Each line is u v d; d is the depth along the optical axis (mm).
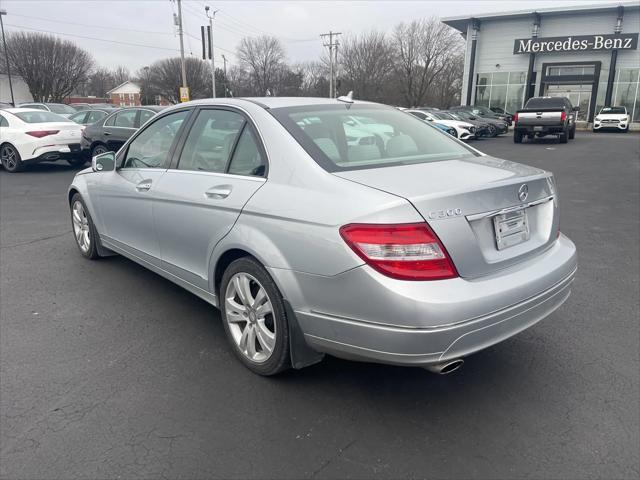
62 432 2590
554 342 3553
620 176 11742
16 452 2443
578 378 3100
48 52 57656
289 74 78000
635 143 21953
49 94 59406
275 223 2744
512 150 18594
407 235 2322
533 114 21297
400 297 2295
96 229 5043
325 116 3299
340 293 2469
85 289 4539
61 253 5637
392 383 3051
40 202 8711
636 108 34719
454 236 2412
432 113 24266
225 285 3219
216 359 3326
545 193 3031
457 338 2348
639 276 4898
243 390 2973
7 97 57375
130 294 4426
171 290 4527
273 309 2848
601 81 35281
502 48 37562
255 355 3100
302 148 2871
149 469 2344
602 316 3967
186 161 3670
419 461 2398
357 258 2379
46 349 3445
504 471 2332
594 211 7961
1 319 3906
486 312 2420
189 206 3408
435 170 2844
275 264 2738
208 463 2383
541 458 2414
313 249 2541
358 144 3119
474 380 3084
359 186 2533
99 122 12477
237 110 3357
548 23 35969
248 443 2521
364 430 2621
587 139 24656
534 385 3027
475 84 38938
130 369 3199
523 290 2600
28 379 3074
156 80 77562
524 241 2865
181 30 35406
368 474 2316
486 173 2863
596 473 2314
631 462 2381
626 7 33219
